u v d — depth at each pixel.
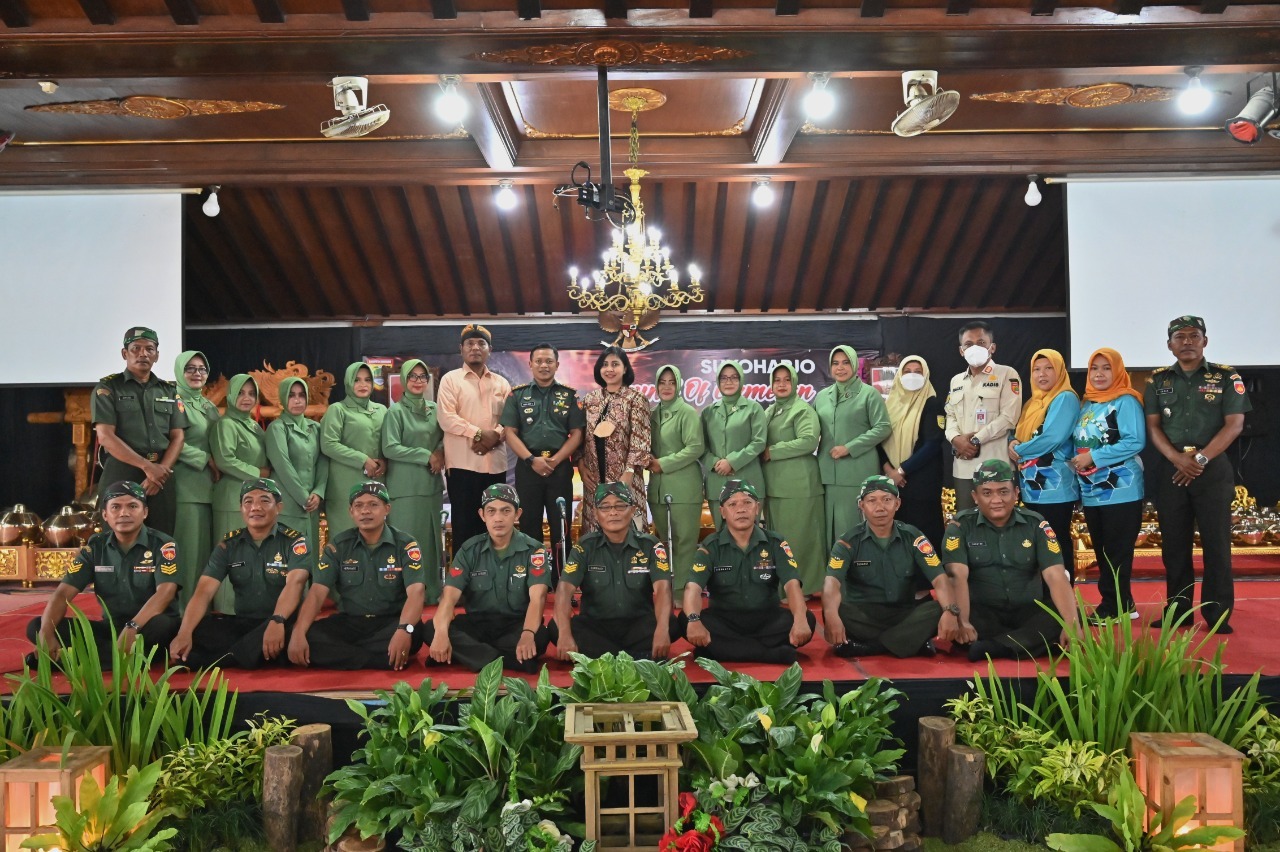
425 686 3.68
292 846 3.51
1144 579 6.98
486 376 6.02
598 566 4.60
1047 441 5.11
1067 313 7.82
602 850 3.16
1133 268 7.77
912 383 6.01
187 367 5.77
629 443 5.80
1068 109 7.00
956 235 8.67
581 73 4.70
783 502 6.00
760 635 4.43
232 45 4.43
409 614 4.44
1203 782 3.22
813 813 3.28
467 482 5.79
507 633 4.45
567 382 9.46
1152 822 3.28
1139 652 3.71
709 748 3.38
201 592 4.52
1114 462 4.95
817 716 3.55
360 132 4.95
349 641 4.52
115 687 3.62
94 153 7.45
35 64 4.48
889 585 4.63
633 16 4.38
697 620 4.38
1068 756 3.47
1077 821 3.47
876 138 7.54
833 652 4.53
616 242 6.99
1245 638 4.61
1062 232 7.84
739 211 8.40
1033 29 4.45
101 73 4.51
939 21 4.40
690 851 3.03
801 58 4.61
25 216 7.66
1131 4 4.38
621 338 7.27
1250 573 7.23
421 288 9.18
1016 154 7.58
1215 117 7.21
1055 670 3.73
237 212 8.29
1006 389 5.59
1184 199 7.73
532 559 4.52
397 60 4.54
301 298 9.21
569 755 3.32
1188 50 4.58
